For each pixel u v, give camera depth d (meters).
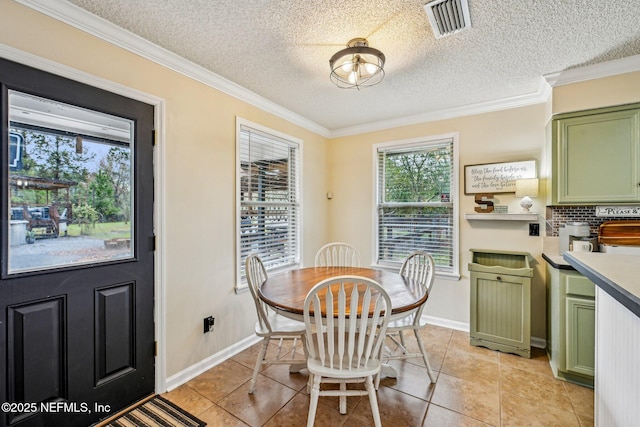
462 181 3.00
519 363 2.33
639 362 0.96
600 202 2.15
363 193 3.62
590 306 1.96
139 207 1.88
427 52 1.97
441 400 1.87
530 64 2.13
